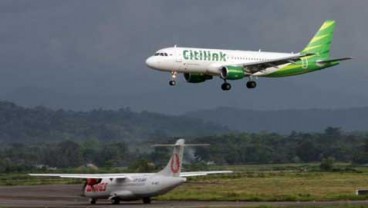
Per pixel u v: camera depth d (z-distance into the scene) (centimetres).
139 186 14950
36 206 14588
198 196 16550
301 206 13275
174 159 15012
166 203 15075
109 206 14412
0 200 16838
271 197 15838
